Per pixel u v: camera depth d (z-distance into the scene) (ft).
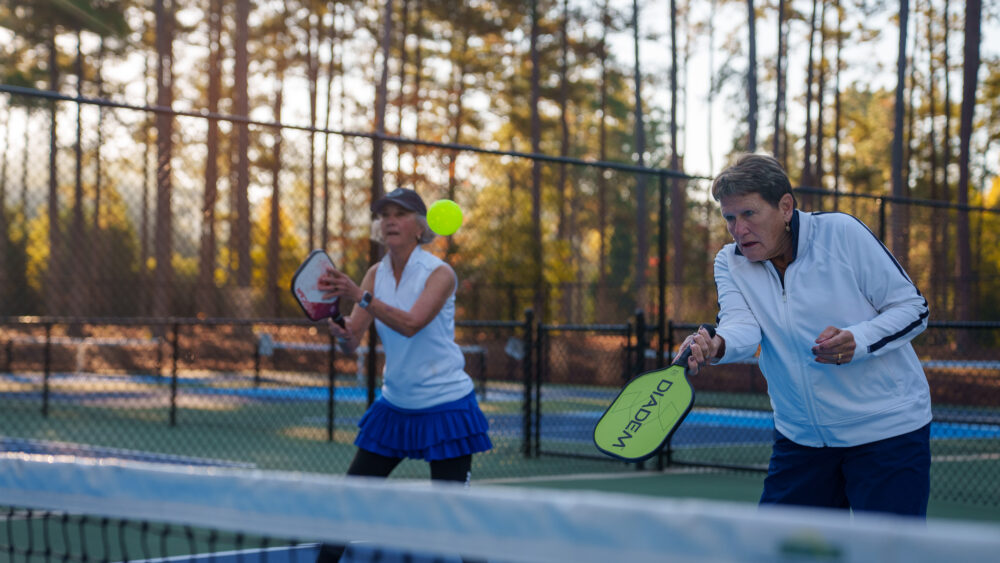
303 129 20.06
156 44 84.79
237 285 38.29
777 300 9.15
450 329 11.85
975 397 38.73
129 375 41.24
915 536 3.81
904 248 33.42
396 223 11.85
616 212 92.12
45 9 89.15
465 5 108.68
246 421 36.86
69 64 96.94
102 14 90.74
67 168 33.58
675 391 8.54
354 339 12.36
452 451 11.63
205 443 30.48
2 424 34.42
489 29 109.60
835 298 8.92
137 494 6.35
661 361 26.12
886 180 128.77
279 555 15.01
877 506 8.79
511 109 118.01
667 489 23.49
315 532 5.68
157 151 47.06
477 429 11.80
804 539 4.07
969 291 46.21
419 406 11.64
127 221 54.03
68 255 55.98
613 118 138.51
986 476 27.27
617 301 55.93
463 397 11.80
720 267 9.82
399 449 11.71
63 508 6.67
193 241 34.53
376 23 107.34
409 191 12.00
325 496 5.67
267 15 105.29
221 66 105.91
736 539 4.24
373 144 21.47
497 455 28.60
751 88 91.61
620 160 155.63
